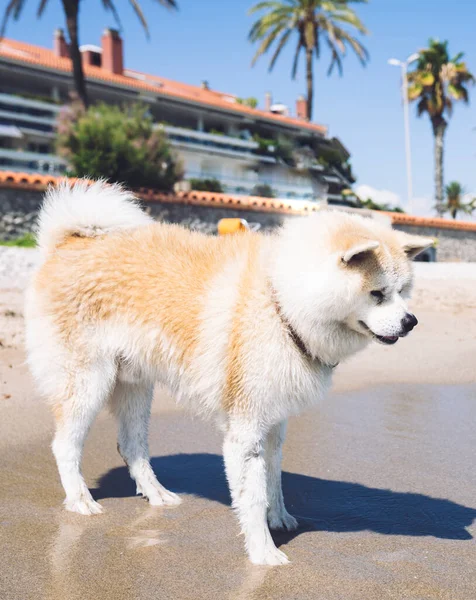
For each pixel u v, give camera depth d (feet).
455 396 9.70
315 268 5.54
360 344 5.83
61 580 5.16
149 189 27.25
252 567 5.39
